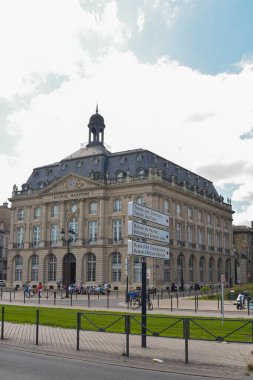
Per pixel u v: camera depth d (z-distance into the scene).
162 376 12.47
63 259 75.56
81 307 36.47
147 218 18.42
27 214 82.06
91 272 72.75
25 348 16.48
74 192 75.75
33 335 19.53
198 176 91.56
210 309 35.31
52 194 78.38
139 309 35.69
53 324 23.19
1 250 105.62
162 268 69.12
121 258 70.25
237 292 52.69
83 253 73.12
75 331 20.75
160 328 21.91
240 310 34.34
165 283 70.25
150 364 14.02
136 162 73.50
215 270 88.06
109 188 72.94
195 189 82.62
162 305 39.78
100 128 82.88
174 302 43.94
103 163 76.31
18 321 24.64
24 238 81.75
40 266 77.62
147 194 69.25
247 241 113.25
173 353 15.71
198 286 73.50
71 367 13.40
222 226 94.38
